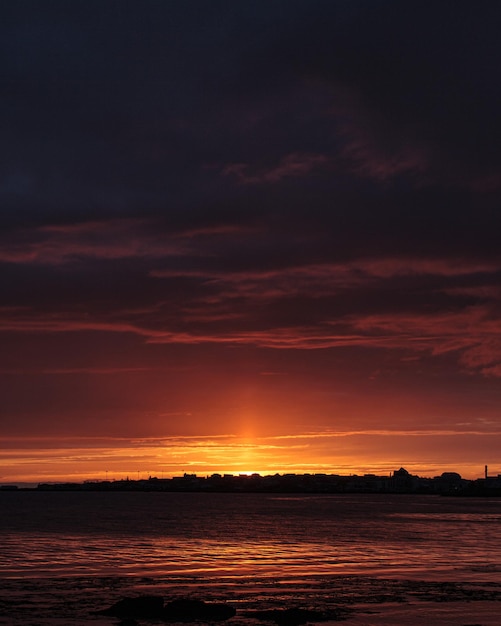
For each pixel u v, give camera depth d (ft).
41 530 447.01
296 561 275.80
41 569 245.24
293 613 167.12
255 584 213.87
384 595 195.00
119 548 324.19
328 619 165.37
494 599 189.37
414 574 236.84
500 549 327.06
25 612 169.99
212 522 547.08
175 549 321.73
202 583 215.51
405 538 391.24
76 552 304.30
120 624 157.89
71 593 195.31
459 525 517.14
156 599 171.42
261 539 380.78
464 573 239.50
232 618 164.76
